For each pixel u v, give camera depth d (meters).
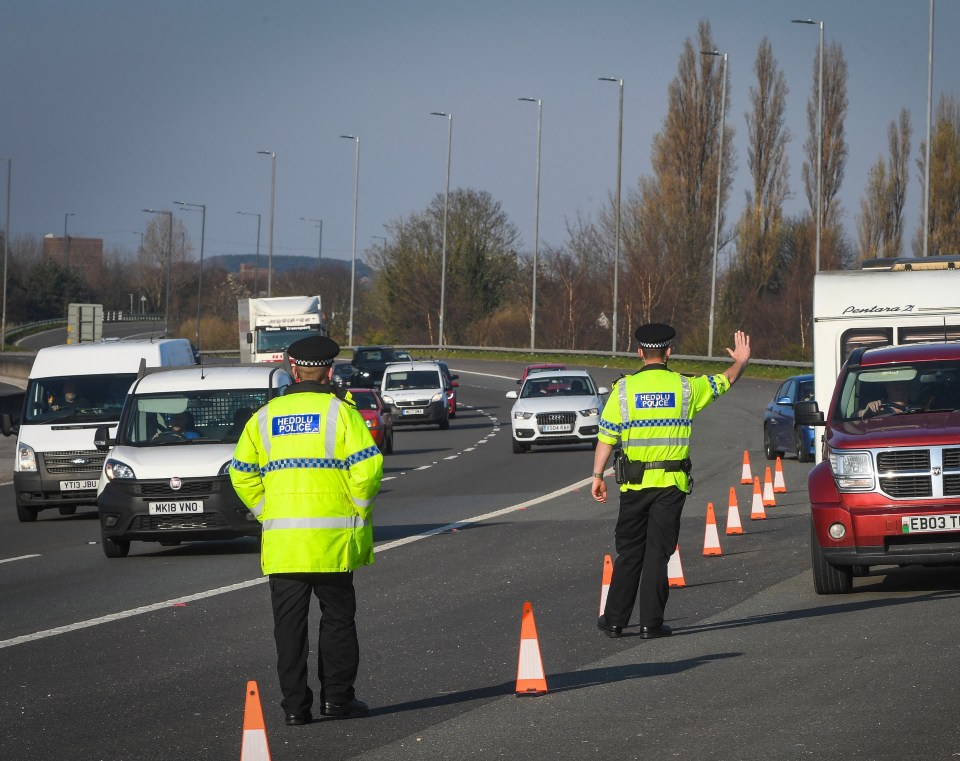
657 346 28.06
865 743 18.83
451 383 139.25
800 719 20.33
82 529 55.56
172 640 29.44
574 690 23.06
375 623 30.91
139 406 47.38
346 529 21.22
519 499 61.12
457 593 35.00
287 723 21.28
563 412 88.88
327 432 21.16
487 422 130.88
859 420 33.78
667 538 27.58
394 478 75.75
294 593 21.28
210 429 46.84
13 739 21.12
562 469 76.69
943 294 51.56
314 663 27.25
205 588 37.00
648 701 21.97
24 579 40.53
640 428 27.58
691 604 31.95
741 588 34.12
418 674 25.05
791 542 42.97
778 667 24.17
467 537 47.22
